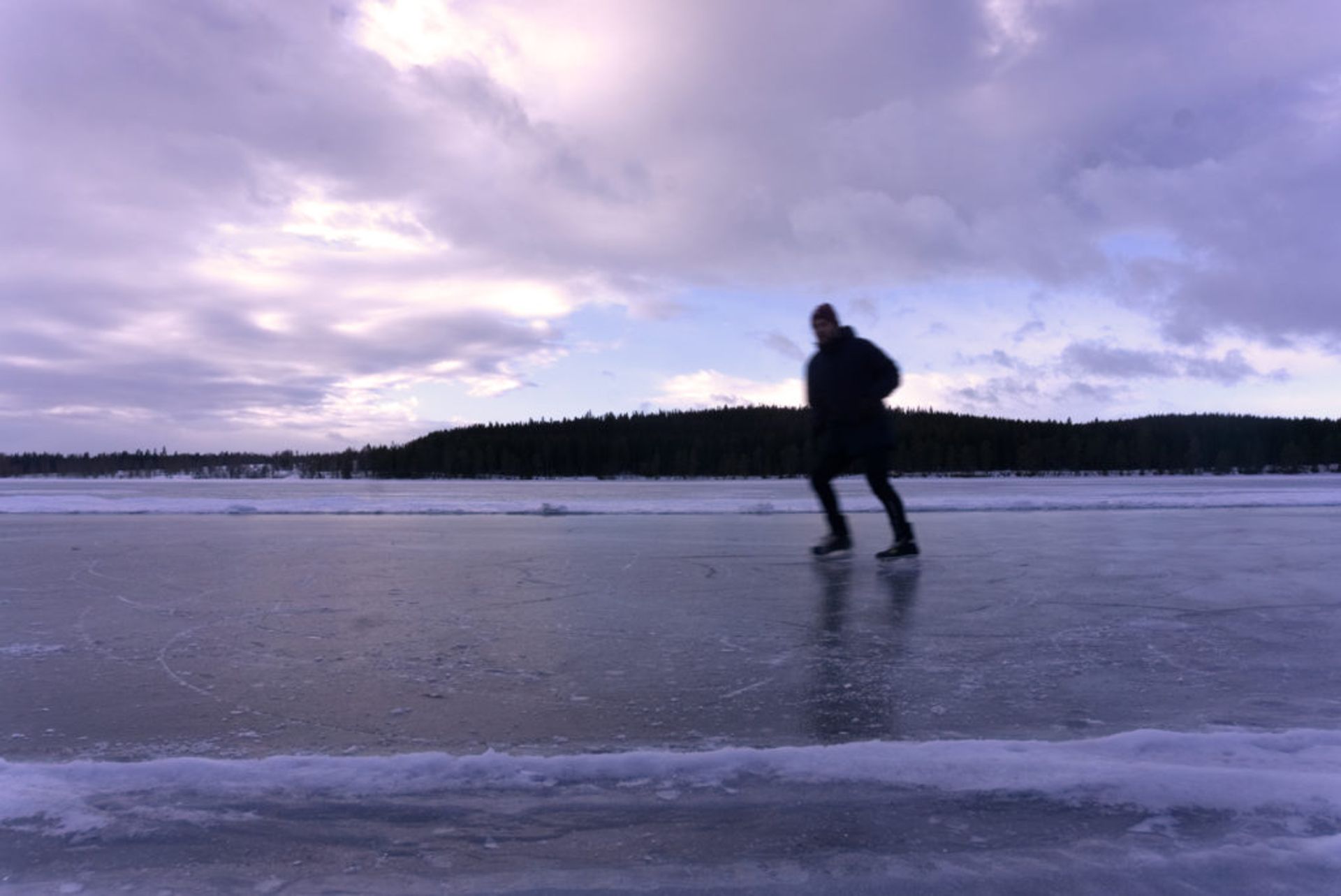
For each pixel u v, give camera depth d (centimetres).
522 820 217
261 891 186
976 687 327
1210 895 183
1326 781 228
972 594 519
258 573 603
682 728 284
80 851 201
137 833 209
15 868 193
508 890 187
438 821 216
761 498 1938
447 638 405
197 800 226
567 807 223
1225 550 727
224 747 267
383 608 476
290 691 323
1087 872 191
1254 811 218
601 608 478
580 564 652
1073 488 3919
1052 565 638
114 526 1005
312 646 390
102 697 316
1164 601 492
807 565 644
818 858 199
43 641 398
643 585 554
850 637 408
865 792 230
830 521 690
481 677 342
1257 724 284
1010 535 866
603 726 286
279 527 986
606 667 356
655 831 211
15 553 717
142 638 404
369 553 716
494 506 1317
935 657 371
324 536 868
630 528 970
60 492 3584
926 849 202
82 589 536
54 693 320
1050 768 238
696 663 362
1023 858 198
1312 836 206
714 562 661
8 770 239
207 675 345
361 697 316
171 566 638
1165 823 213
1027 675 342
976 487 4128
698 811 221
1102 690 322
